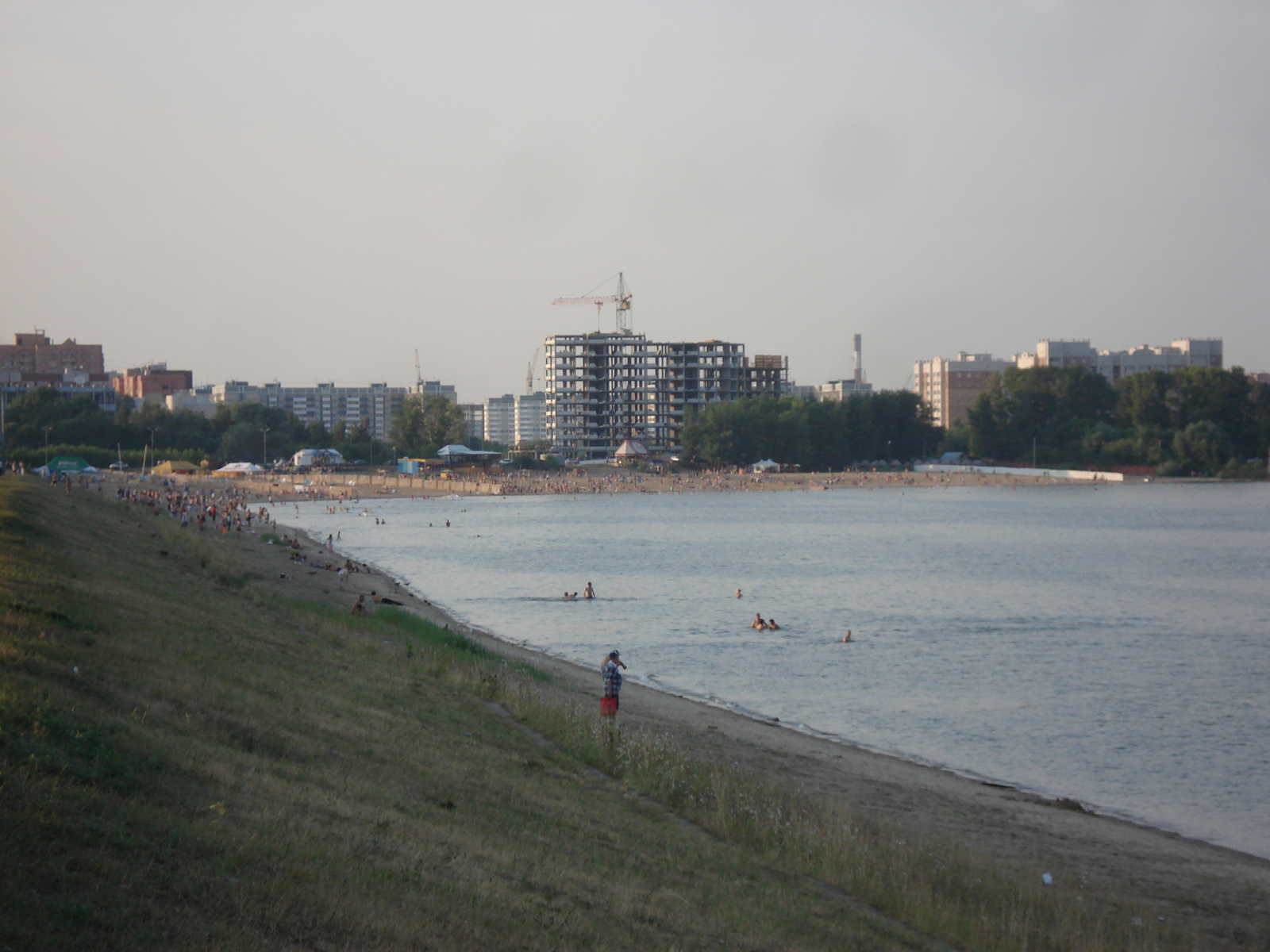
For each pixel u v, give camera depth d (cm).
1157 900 2327
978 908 2030
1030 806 3159
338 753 2095
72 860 1220
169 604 3319
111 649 2294
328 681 2862
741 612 7462
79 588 2942
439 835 1744
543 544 12850
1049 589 8812
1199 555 11712
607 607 7638
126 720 1798
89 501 7981
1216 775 3650
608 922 1554
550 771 2525
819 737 4009
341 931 1274
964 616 7294
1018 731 4200
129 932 1114
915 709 4559
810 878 2081
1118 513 18200
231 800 1590
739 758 3306
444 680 3522
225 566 5872
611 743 2873
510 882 1616
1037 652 5938
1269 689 4991
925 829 2722
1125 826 3041
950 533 14625
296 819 1596
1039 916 2028
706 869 1977
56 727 1598
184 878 1275
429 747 2395
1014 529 15275
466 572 9806
